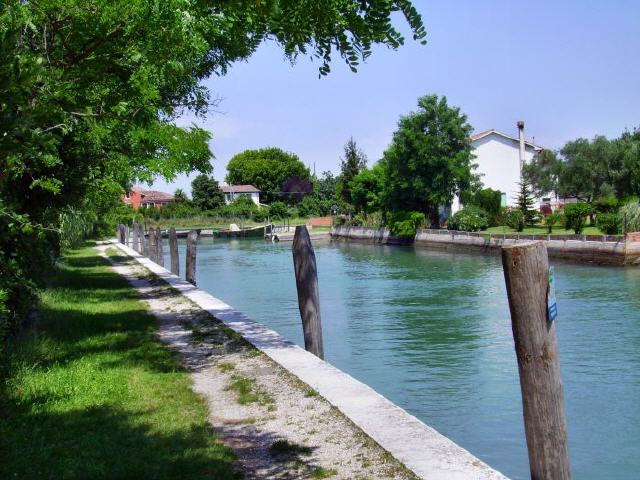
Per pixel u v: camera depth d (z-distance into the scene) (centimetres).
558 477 448
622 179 5516
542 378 445
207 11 596
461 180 5931
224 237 8900
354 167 8969
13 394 730
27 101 473
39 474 521
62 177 1117
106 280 2236
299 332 1880
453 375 1400
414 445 578
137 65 720
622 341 1694
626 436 1048
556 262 3975
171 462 551
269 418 683
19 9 610
